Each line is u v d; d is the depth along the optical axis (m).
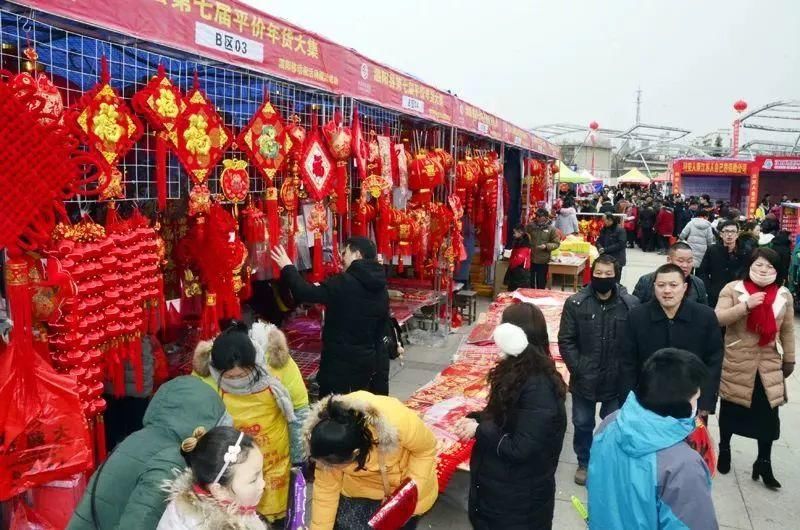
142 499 1.82
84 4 2.21
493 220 9.43
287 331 5.53
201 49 2.81
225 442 1.71
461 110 7.11
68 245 2.28
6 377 1.95
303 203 4.43
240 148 3.30
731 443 4.93
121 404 3.30
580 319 4.10
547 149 14.77
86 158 2.21
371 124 5.55
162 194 2.73
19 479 1.97
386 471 2.39
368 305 3.94
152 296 2.90
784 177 28.81
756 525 3.73
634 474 1.89
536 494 2.54
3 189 1.84
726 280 6.13
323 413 2.24
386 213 5.13
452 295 8.38
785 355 4.01
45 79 2.12
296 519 2.91
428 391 4.50
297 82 3.60
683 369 1.90
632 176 38.31
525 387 2.48
